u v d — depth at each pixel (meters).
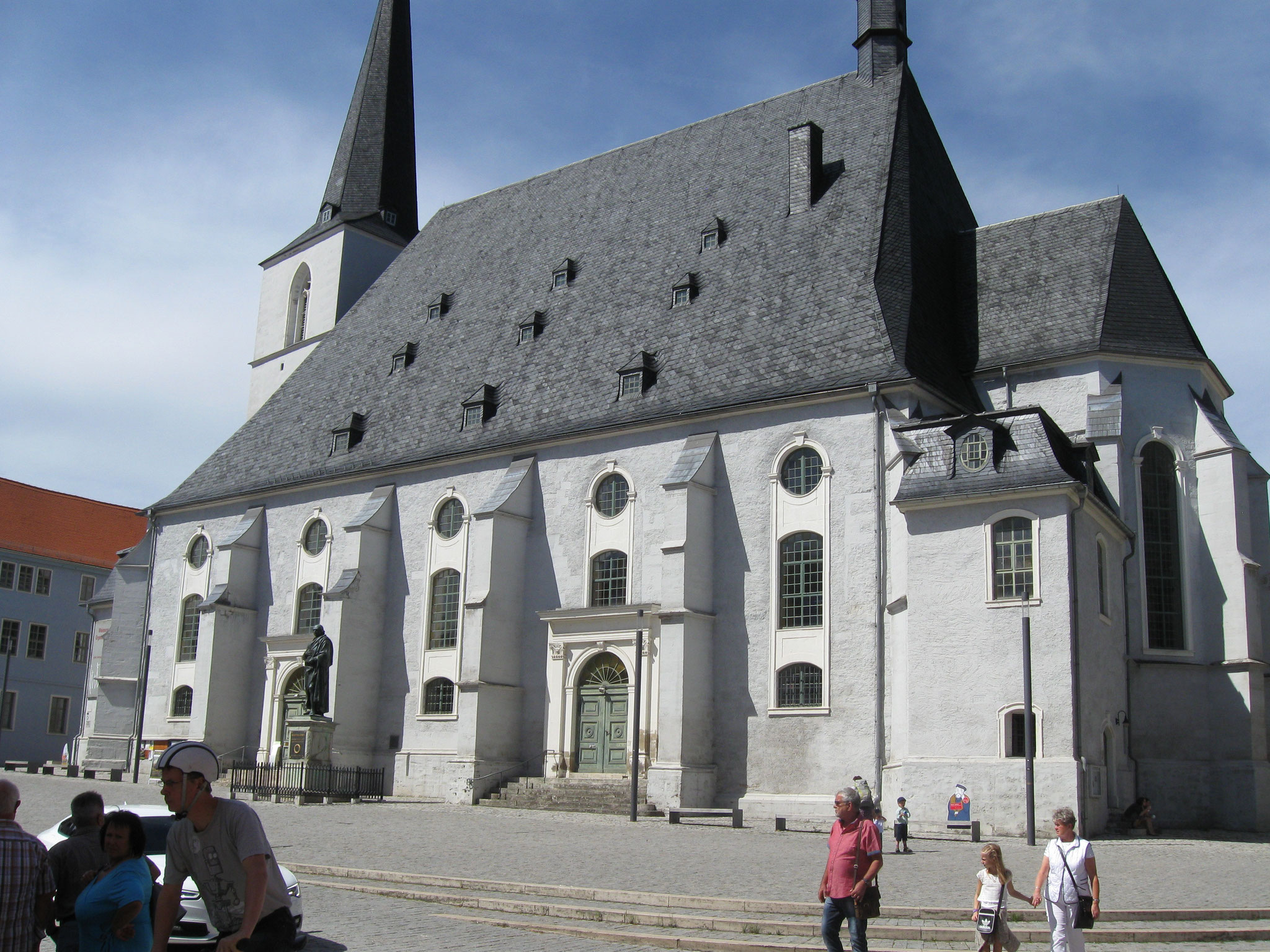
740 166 49.62
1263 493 39.75
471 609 43.66
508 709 43.59
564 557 44.12
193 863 9.20
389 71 70.12
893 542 36.12
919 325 40.22
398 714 47.94
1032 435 33.31
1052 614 31.77
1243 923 18.56
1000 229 44.66
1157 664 37.06
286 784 43.44
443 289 58.44
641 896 19.86
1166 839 31.98
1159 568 38.25
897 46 48.34
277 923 9.34
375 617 49.16
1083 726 31.31
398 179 68.69
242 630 54.00
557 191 57.66
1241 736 36.41
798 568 38.47
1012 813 31.00
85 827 11.90
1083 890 13.61
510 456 46.75
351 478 51.78
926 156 46.97
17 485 83.38
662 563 39.19
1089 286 41.00
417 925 17.58
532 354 50.00
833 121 47.94
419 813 37.47
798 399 38.81
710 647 39.28
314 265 66.56
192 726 52.88
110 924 9.98
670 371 43.72
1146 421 39.09
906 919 18.62
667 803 37.19
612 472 43.34
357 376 57.78
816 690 37.28
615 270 50.34
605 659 41.94
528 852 26.31
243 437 60.53
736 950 16.92
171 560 59.34
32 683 78.56
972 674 32.53
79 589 82.25
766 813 37.00
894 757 35.03
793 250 44.31
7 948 9.80
